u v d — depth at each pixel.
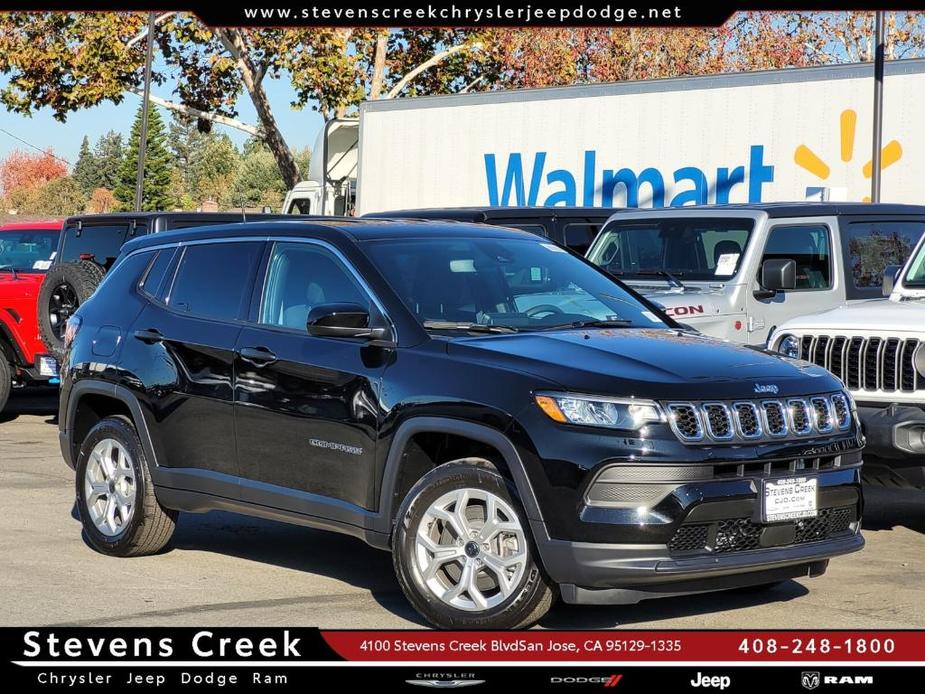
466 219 14.15
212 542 8.03
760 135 17.38
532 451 5.50
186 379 7.08
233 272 7.12
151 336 7.33
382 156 21.86
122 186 100.44
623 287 7.12
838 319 8.08
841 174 16.70
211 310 7.13
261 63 36.59
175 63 38.19
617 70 40.31
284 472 6.58
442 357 5.97
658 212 11.85
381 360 6.17
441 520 5.86
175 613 6.32
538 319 6.52
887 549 7.82
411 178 21.45
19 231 15.49
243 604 6.50
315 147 26.25
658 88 18.30
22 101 36.44
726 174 17.72
